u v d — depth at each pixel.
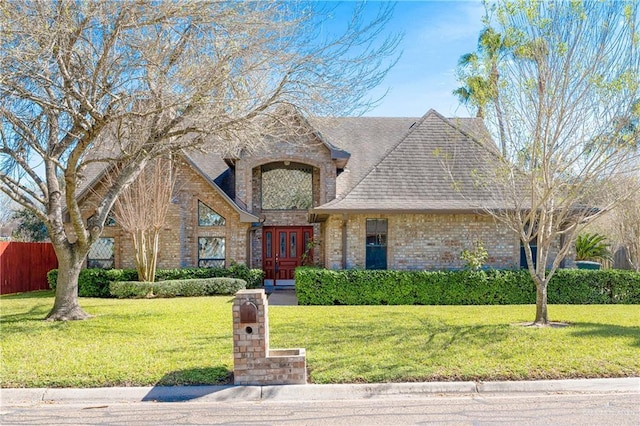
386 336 9.05
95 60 10.05
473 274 14.84
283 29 9.94
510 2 9.64
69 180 10.47
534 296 14.88
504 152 10.41
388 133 23.48
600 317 11.54
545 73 9.48
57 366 7.16
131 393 6.41
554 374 6.97
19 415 5.80
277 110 11.23
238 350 6.62
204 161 22.38
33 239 31.77
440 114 18.61
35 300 15.52
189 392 6.44
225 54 9.71
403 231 16.11
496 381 6.78
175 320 11.04
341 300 14.69
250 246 20.83
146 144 10.16
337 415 5.75
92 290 17.56
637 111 9.05
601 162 9.52
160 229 18.31
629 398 6.40
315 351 7.97
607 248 22.94
